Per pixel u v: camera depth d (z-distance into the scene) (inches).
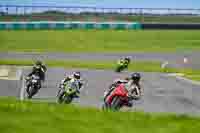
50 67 4596.5
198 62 5762.8
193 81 4025.6
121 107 2620.6
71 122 1232.2
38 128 1124.5
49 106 1581.0
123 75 4247.0
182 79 4124.0
